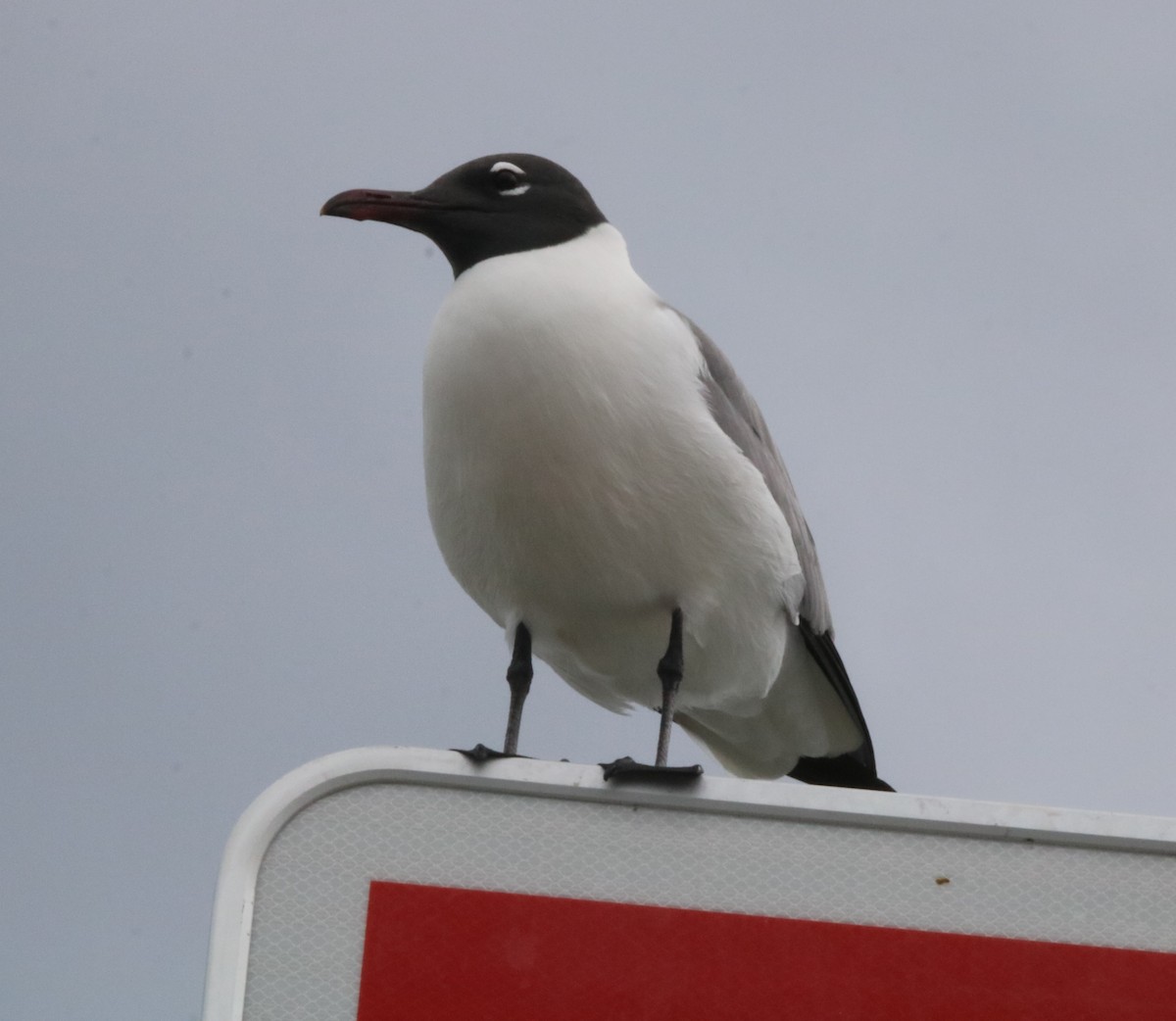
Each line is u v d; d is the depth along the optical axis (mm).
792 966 4828
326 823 4926
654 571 9328
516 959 4812
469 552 9469
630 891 4891
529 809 4961
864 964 4824
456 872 4898
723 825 4949
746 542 9406
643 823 4953
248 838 4855
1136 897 4879
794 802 4949
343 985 4781
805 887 4898
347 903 4855
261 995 4758
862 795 4965
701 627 9695
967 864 4910
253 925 4812
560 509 8984
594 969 4812
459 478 9086
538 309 8891
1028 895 4891
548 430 8797
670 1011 4773
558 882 4895
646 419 8914
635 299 9250
